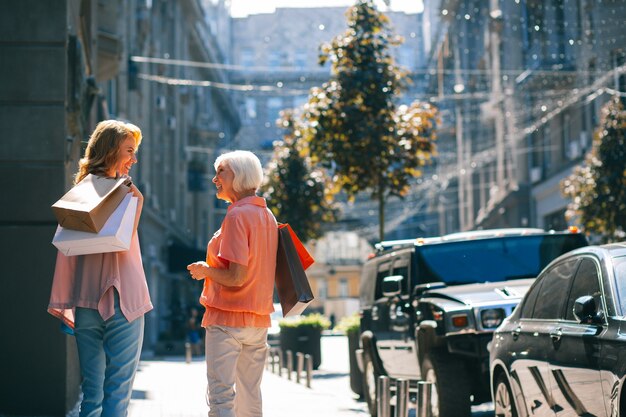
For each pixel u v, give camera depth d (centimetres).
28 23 1359
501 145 6344
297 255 779
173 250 5656
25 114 1348
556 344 870
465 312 1232
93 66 2067
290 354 2562
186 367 2997
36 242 1325
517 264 1411
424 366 1280
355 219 10431
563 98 4538
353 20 2459
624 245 876
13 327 1315
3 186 1338
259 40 11325
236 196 769
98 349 713
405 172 2447
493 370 1055
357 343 1969
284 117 4094
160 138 5703
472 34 6706
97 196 679
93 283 702
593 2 2636
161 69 5706
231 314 750
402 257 1478
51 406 1308
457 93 7575
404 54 9225
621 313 782
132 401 1634
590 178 2952
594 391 780
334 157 2419
